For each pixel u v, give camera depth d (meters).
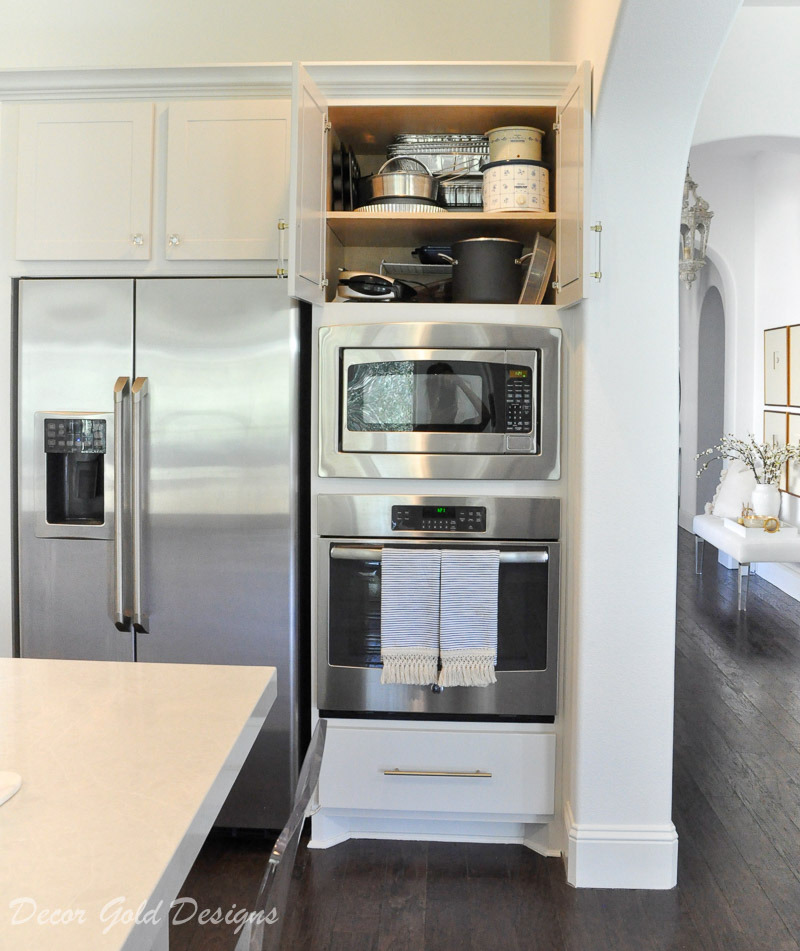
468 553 2.72
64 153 2.80
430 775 2.80
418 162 2.87
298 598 2.88
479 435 2.75
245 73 2.73
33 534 2.86
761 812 3.07
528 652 2.79
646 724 2.65
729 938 2.37
